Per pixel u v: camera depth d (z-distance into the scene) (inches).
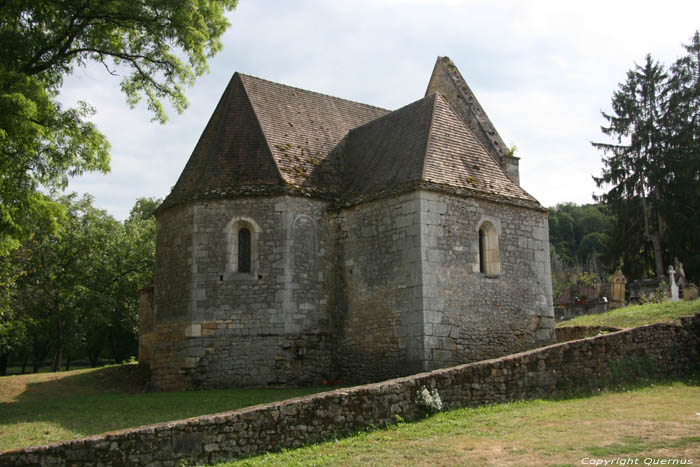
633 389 514.0
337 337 705.6
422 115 746.8
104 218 1358.3
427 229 642.2
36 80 551.5
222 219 703.7
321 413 381.7
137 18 628.7
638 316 848.3
